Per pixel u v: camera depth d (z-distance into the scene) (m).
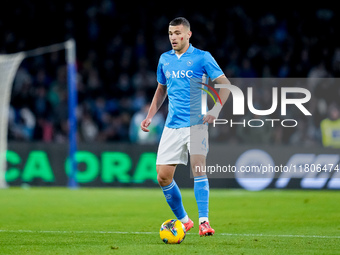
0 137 38.94
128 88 55.25
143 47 59.38
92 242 17.36
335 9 62.75
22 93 53.19
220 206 28.48
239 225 21.81
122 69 58.38
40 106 51.34
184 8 63.44
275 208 27.67
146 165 38.94
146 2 63.50
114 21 62.59
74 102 38.59
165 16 63.34
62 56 60.06
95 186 39.16
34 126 48.88
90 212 26.28
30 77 55.03
